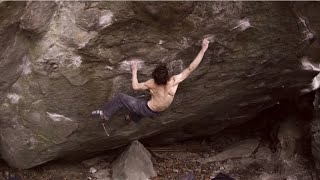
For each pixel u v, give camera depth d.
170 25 7.42
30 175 10.23
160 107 7.35
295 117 11.52
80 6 6.95
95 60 7.68
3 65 7.38
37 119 8.42
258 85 9.77
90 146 9.86
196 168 11.26
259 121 12.29
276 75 9.60
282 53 8.84
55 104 8.21
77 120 8.66
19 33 7.07
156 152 11.62
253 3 7.63
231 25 7.86
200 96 9.36
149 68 8.05
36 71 7.61
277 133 11.47
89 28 7.19
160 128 10.12
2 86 7.77
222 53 8.41
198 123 10.96
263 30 8.19
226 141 12.20
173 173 11.06
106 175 10.74
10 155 9.20
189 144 11.95
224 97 9.73
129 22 7.23
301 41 8.54
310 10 7.59
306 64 9.30
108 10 7.01
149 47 7.73
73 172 10.63
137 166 10.55
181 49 7.92
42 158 9.37
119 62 7.81
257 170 11.15
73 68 7.67
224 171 11.16
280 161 11.03
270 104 10.96
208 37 7.93
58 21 7.09
